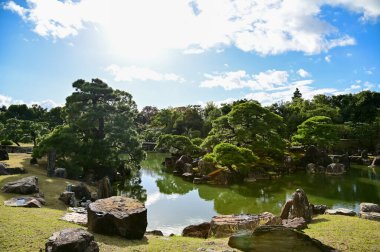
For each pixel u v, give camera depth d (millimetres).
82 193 21266
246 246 9844
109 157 30953
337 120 70438
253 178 35719
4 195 17109
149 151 77250
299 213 14125
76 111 33500
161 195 28547
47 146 29547
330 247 9383
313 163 43469
